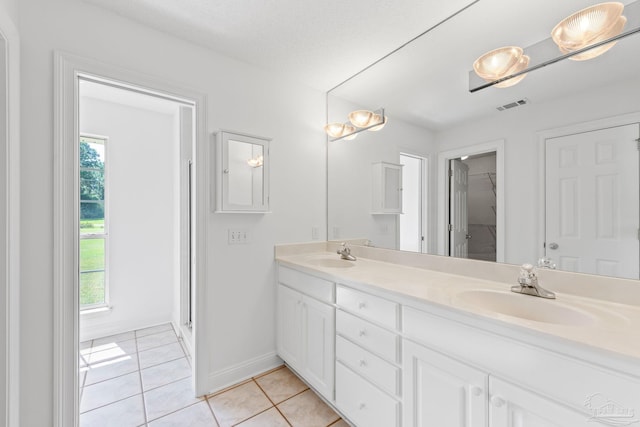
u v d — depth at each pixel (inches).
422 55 67.3
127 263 110.1
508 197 55.0
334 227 94.5
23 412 50.0
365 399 54.7
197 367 70.3
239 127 77.3
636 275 41.8
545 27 48.8
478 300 49.3
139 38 62.4
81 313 101.3
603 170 44.3
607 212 44.1
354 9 58.1
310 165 92.8
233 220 76.6
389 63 74.9
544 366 32.3
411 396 46.4
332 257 85.7
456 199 63.2
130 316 110.4
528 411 33.5
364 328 55.4
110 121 107.3
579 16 41.8
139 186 112.8
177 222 110.7
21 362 49.8
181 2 56.2
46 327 52.0
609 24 40.7
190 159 106.0
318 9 58.2
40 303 51.4
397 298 49.1
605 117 43.8
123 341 100.7
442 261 65.9
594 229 45.4
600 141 44.4
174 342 100.0
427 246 69.3
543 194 50.7
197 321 70.5
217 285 73.9
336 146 93.5
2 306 44.0
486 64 52.5
